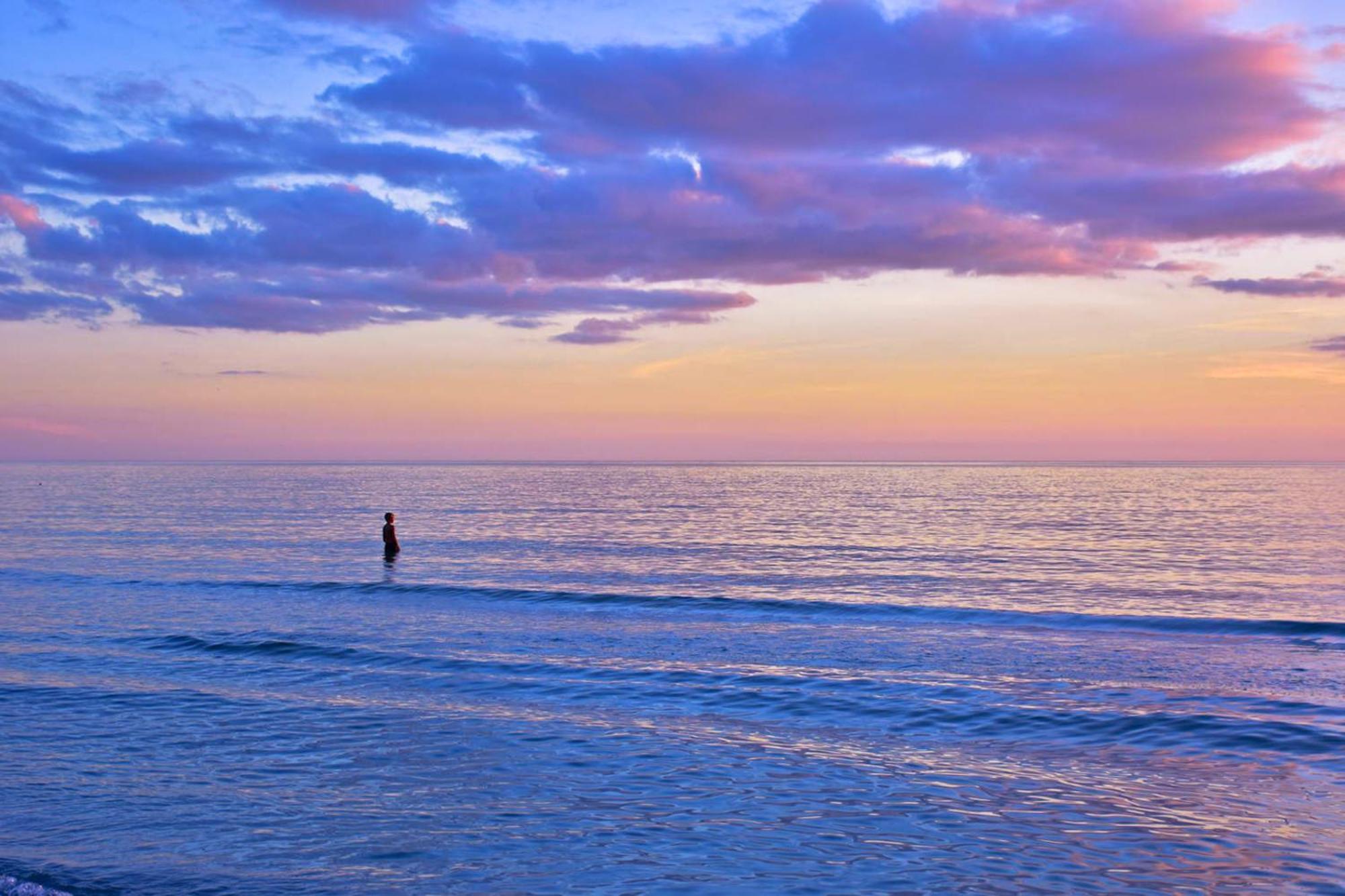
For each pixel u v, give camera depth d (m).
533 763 12.77
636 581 33.94
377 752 13.25
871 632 23.20
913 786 11.74
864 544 49.38
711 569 37.84
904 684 17.05
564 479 196.00
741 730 14.35
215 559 41.78
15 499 104.50
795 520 68.31
